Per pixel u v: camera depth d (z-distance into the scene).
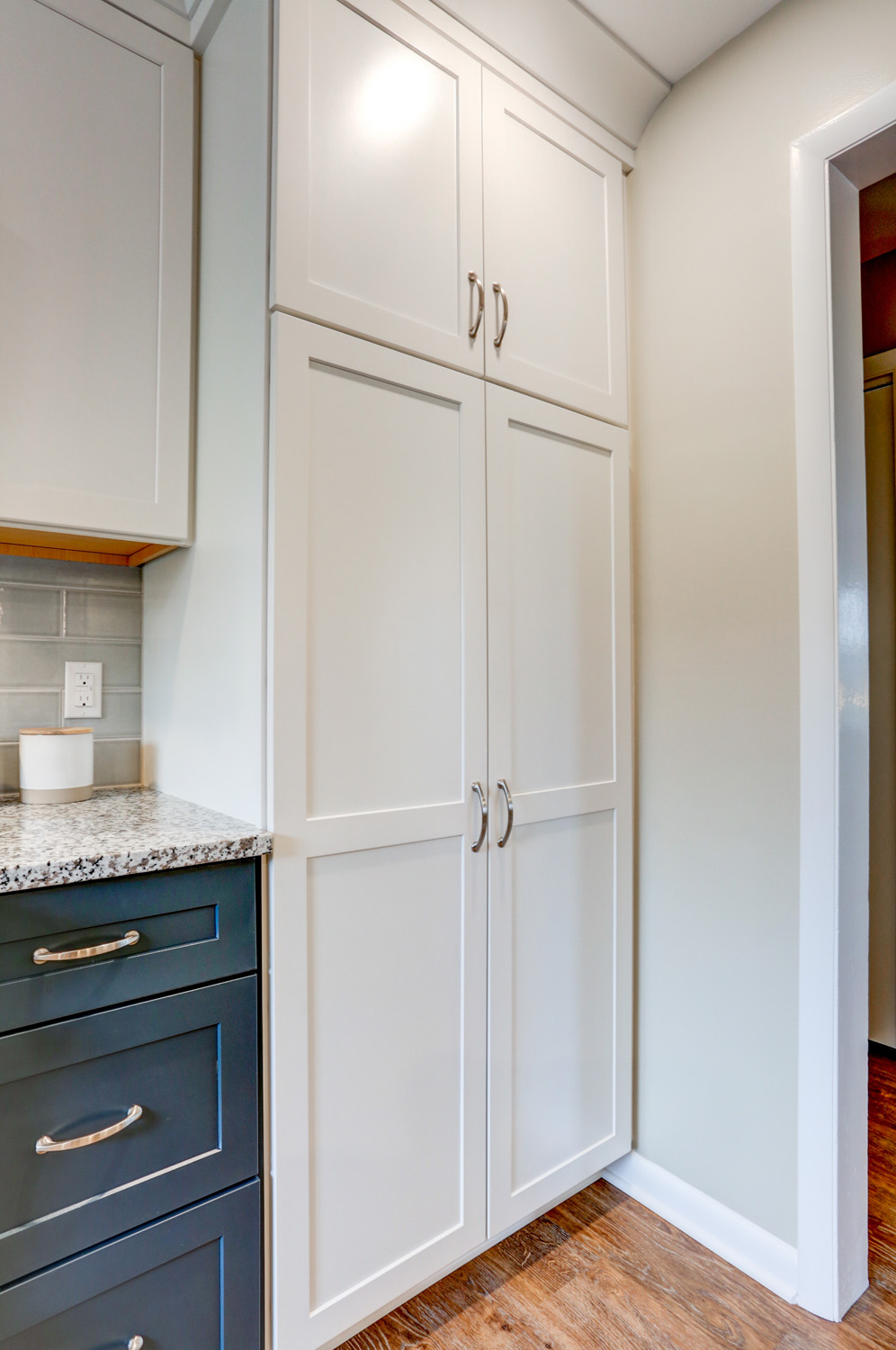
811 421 1.35
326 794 1.14
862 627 1.38
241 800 1.16
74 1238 0.92
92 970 0.93
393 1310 1.32
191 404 1.33
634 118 1.64
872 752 2.36
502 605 1.39
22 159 1.15
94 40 1.22
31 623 1.45
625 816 1.64
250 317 1.14
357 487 1.18
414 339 1.24
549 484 1.49
